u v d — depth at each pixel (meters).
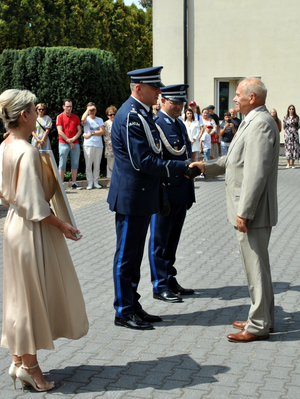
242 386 3.18
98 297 4.85
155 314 4.43
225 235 7.20
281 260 5.95
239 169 3.80
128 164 3.99
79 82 12.12
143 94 4.00
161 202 4.24
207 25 16.31
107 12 31.75
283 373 3.34
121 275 4.12
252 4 15.83
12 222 3.04
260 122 3.60
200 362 3.52
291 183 11.91
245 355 3.61
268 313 3.83
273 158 3.68
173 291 4.92
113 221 8.21
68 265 3.18
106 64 12.77
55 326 3.17
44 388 3.16
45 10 27.38
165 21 16.56
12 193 3.00
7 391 3.19
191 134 11.89
